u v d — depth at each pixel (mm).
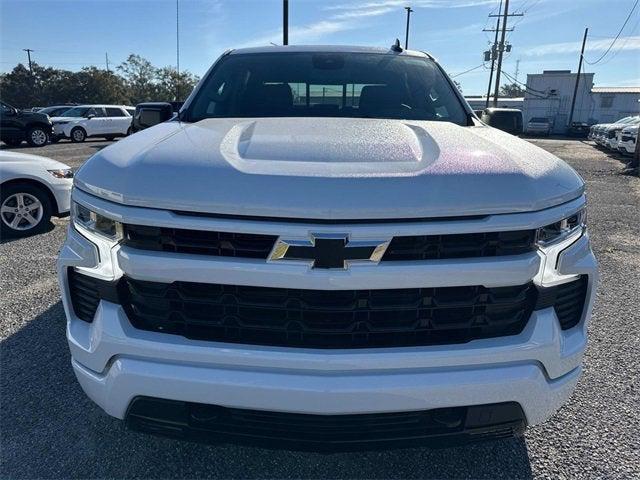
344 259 1558
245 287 1633
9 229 5953
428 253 1598
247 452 2285
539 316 1745
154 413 1759
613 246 5902
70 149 18062
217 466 2197
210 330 1695
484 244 1623
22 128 18812
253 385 1641
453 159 1764
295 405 1646
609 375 2986
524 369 1708
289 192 1566
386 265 1569
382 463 2225
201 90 2971
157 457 2246
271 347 1659
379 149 1854
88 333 1852
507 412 1735
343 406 1638
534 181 1721
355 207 1544
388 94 2908
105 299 1788
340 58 3188
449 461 2242
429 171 1664
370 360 1631
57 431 2410
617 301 4148
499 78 43062
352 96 2889
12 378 2842
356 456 2270
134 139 2113
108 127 23203
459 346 1678
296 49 3330
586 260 1891
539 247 1688
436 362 1649
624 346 3354
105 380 1779
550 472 2184
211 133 2102
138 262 1649
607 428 2484
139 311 1737
